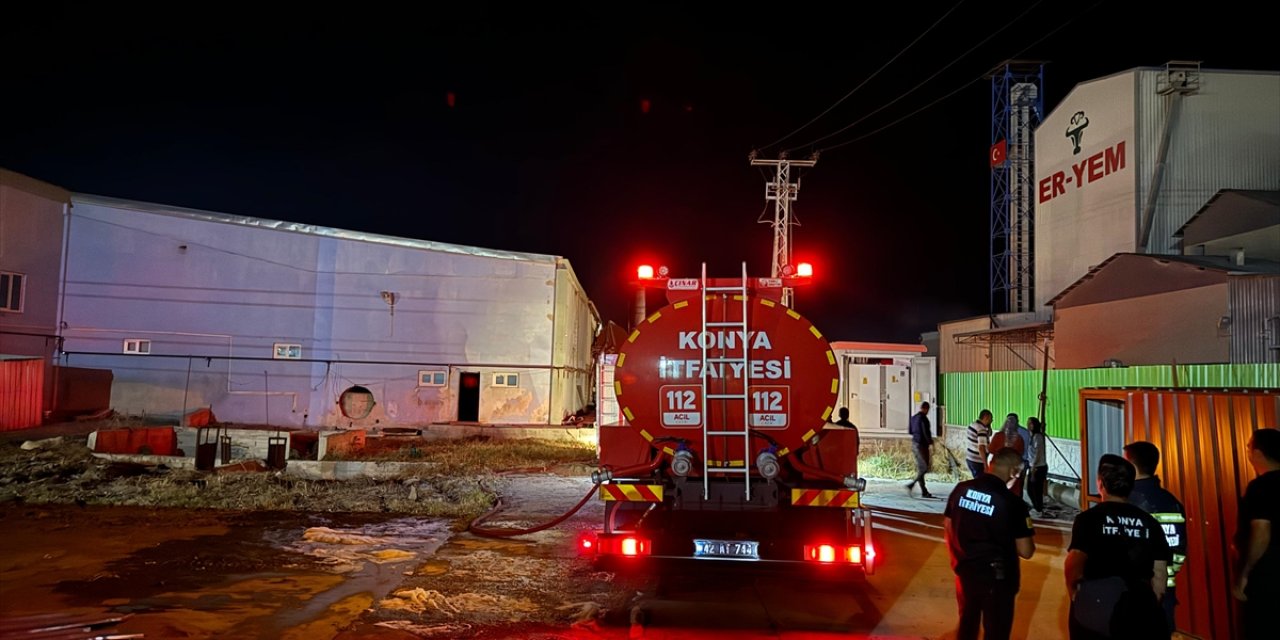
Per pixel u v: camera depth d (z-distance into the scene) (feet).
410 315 85.87
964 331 114.83
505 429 79.25
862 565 22.85
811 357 23.39
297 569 26.16
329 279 85.40
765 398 23.45
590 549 24.20
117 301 82.23
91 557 26.96
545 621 21.52
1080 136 103.60
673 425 23.66
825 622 21.83
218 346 83.35
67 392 73.87
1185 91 92.17
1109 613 13.75
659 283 24.07
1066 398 56.59
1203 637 20.68
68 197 81.51
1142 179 92.99
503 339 86.53
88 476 43.21
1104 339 73.82
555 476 51.06
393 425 84.58
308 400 83.87
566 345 91.97
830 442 23.77
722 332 23.62
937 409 80.74
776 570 24.16
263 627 20.30
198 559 27.07
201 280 83.66
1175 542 16.63
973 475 43.14
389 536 31.73
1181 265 64.49
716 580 26.07
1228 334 58.95
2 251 73.67
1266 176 91.66
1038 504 42.39
